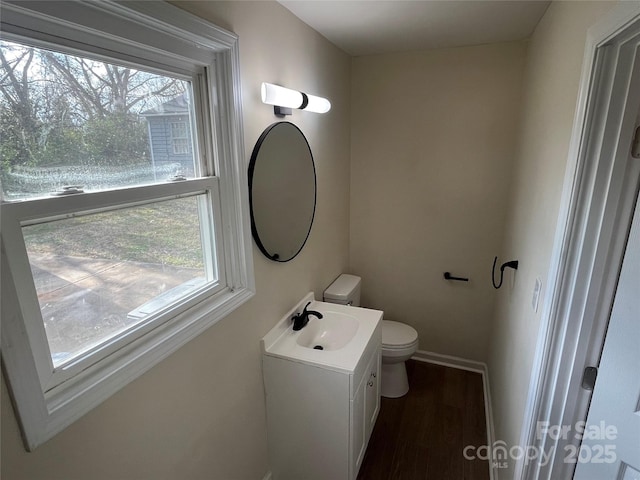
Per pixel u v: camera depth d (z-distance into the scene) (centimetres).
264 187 157
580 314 106
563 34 129
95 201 87
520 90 221
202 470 135
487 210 247
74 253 86
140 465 107
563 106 121
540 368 117
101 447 93
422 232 268
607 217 96
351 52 241
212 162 128
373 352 189
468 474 193
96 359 92
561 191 114
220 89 124
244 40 135
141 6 88
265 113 153
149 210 106
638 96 87
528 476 129
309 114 197
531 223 157
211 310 128
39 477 79
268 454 183
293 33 170
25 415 74
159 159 108
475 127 237
